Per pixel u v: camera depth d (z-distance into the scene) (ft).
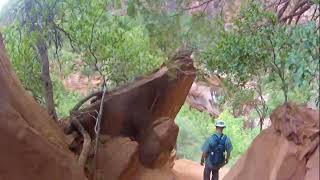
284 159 17.02
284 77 17.90
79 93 44.50
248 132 58.85
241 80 20.20
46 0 27.22
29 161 19.06
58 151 20.51
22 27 28.40
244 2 23.03
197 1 26.32
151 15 26.25
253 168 18.62
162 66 35.24
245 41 18.61
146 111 34.60
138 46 29.09
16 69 29.37
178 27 25.90
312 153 16.53
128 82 35.14
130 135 34.22
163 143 34.32
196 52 25.55
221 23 24.16
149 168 34.24
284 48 17.48
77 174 21.22
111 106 33.32
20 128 18.60
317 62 15.55
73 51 31.14
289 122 17.47
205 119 62.28
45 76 29.12
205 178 29.60
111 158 29.94
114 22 28.48
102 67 31.27
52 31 28.58
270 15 18.85
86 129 31.73
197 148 55.93
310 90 17.31
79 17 28.04
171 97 35.04
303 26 17.61
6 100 18.58
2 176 18.53
